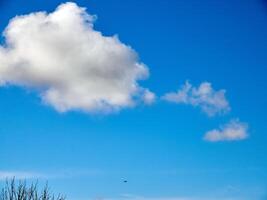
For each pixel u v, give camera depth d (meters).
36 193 42.47
